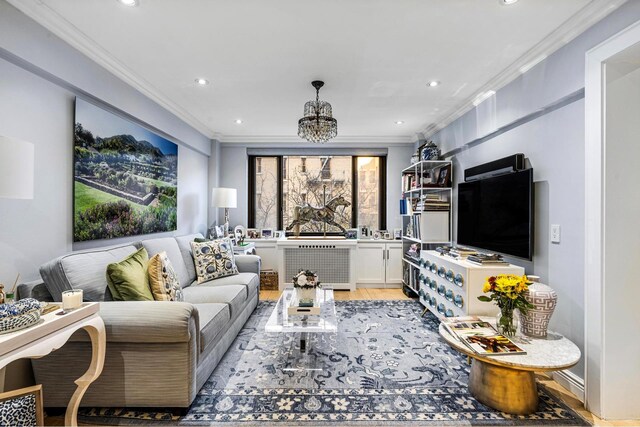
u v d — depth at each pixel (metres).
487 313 2.40
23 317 1.21
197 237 3.61
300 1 1.70
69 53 2.03
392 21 1.88
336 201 4.73
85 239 2.23
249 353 2.47
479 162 3.22
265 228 5.06
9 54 1.66
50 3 1.72
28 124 1.83
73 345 1.67
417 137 4.62
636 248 1.71
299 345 2.62
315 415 1.73
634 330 1.71
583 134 1.93
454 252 2.88
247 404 1.82
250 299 3.19
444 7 1.75
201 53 2.29
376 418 1.71
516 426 1.65
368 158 5.08
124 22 1.90
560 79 2.04
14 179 1.26
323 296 2.83
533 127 2.38
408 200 4.36
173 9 1.77
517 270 2.40
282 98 3.20
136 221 2.85
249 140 4.85
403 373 2.18
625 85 1.71
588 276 1.80
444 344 2.66
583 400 1.85
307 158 5.06
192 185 4.17
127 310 1.67
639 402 1.72
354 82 2.79
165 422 1.66
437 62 2.41
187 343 1.69
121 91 2.58
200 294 2.62
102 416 1.70
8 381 1.58
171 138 3.57
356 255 4.61
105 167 2.44
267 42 2.13
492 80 2.72
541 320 1.89
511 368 1.65
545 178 2.25
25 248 1.82
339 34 2.03
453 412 1.76
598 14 1.72
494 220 2.78
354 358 2.40
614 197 1.71
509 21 1.87
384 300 4.03
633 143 1.71
